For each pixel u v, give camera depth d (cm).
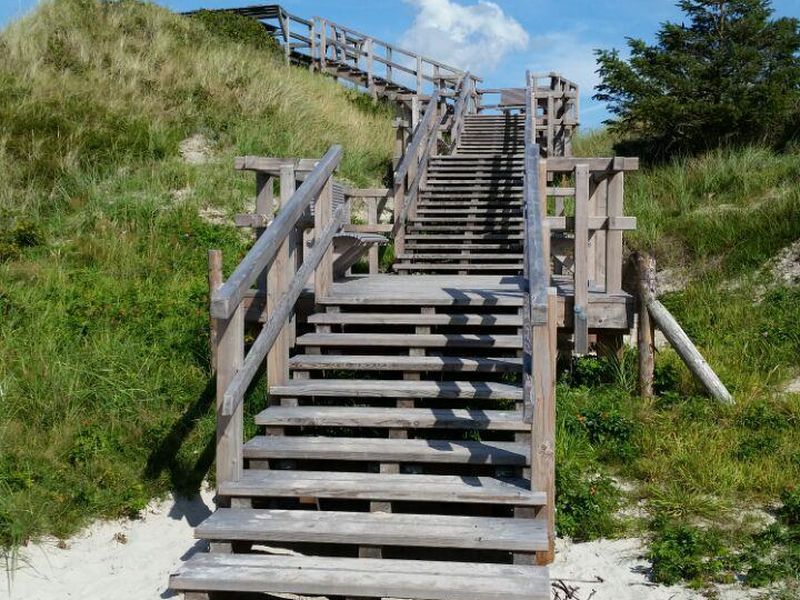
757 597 429
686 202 1256
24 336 717
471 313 707
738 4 1545
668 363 790
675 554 461
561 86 1828
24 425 590
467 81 1895
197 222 1052
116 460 575
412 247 1116
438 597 397
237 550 463
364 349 689
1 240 916
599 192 831
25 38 1414
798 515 504
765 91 1459
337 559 435
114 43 1537
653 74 1562
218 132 1380
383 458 502
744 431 638
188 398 653
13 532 483
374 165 1481
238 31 2114
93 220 1016
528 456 491
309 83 1872
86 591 456
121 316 776
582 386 727
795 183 1212
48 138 1165
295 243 699
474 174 1353
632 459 599
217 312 448
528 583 402
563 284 822
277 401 580
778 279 1002
